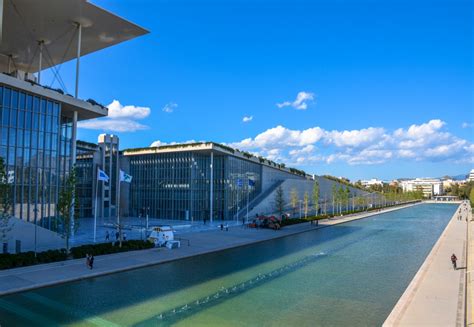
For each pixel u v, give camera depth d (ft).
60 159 156.04
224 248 139.33
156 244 138.31
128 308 69.26
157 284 87.10
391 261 119.75
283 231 199.93
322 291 83.05
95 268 98.89
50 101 147.43
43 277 87.76
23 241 120.78
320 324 62.28
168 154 264.31
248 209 269.85
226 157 263.49
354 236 187.32
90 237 157.69
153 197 270.67
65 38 167.43
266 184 309.22
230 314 66.74
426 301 73.82
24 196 135.85
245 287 85.56
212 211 253.65
